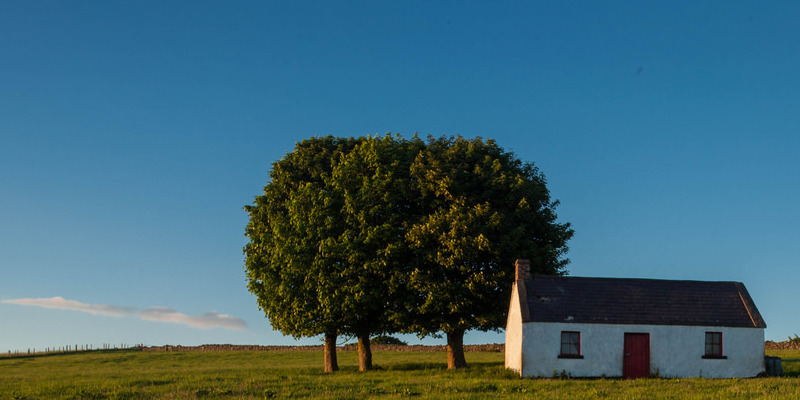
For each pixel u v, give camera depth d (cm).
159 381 3641
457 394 2838
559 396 2738
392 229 4159
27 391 3253
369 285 4181
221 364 6969
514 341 3741
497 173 4350
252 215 4897
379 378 3612
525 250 4131
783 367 3984
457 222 3969
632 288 3850
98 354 8856
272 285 4519
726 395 2723
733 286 3922
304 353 8081
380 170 4309
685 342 3603
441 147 4594
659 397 2688
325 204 4316
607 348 3566
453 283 4059
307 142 4884
